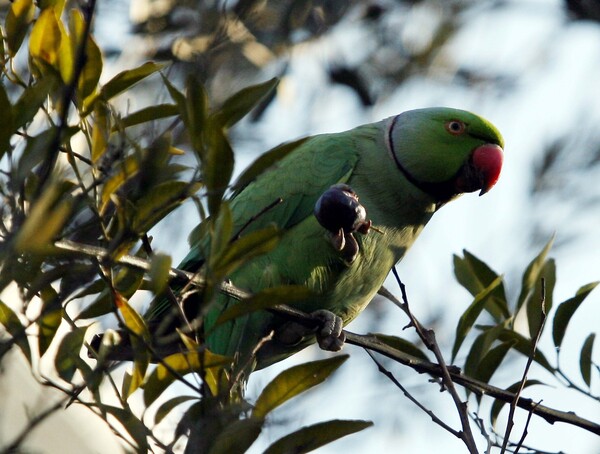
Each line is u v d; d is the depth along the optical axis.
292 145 4.53
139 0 10.12
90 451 8.45
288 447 4.78
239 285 7.70
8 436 6.77
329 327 7.43
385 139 8.49
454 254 7.71
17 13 5.04
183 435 4.90
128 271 5.09
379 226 8.16
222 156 4.43
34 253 4.57
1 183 4.68
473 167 8.48
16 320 5.00
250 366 7.27
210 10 10.01
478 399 6.89
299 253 7.76
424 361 6.95
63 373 4.96
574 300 6.99
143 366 5.04
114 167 4.93
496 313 7.52
